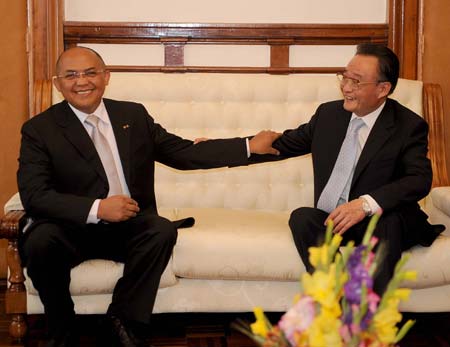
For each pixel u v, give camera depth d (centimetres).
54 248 280
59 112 309
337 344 138
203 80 373
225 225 319
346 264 146
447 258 301
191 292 306
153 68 414
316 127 319
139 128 319
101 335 319
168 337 321
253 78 375
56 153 302
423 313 357
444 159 374
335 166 310
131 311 285
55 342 286
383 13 423
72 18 411
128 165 312
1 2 396
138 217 304
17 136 403
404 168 302
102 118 314
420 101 377
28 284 299
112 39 413
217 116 371
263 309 308
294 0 418
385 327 142
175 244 299
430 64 419
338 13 421
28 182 296
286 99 373
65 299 287
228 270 300
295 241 298
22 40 400
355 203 288
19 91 402
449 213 330
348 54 425
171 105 371
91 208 288
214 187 369
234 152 323
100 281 296
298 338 139
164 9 414
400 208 296
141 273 288
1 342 309
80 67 300
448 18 416
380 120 307
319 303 145
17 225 297
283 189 368
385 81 298
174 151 324
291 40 418
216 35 414
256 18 418
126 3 412
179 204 368
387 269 279
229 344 311
